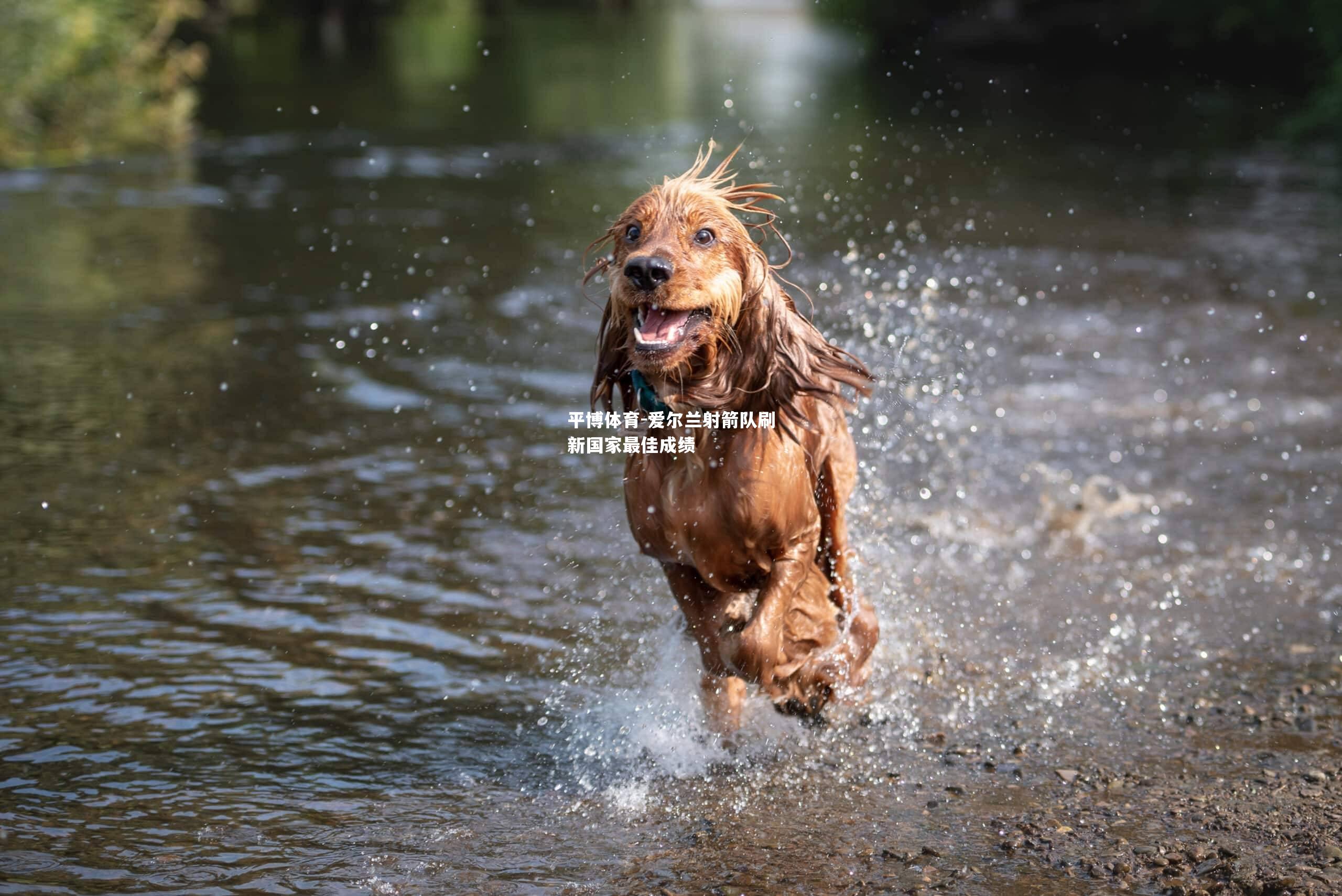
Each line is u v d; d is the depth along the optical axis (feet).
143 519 29.43
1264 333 44.93
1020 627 25.52
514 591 26.58
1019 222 62.95
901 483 32.55
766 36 203.82
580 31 214.69
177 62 90.68
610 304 19.02
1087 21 142.20
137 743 20.58
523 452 34.50
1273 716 21.74
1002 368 41.01
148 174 74.84
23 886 16.70
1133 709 22.27
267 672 23.06
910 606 26.32
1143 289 50.72
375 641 24.35
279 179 74.28
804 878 17.04
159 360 41.32
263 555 27.81
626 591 26.61
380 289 50.78
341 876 17.12
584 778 20.04
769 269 18.65
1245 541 29.30
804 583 19.85
